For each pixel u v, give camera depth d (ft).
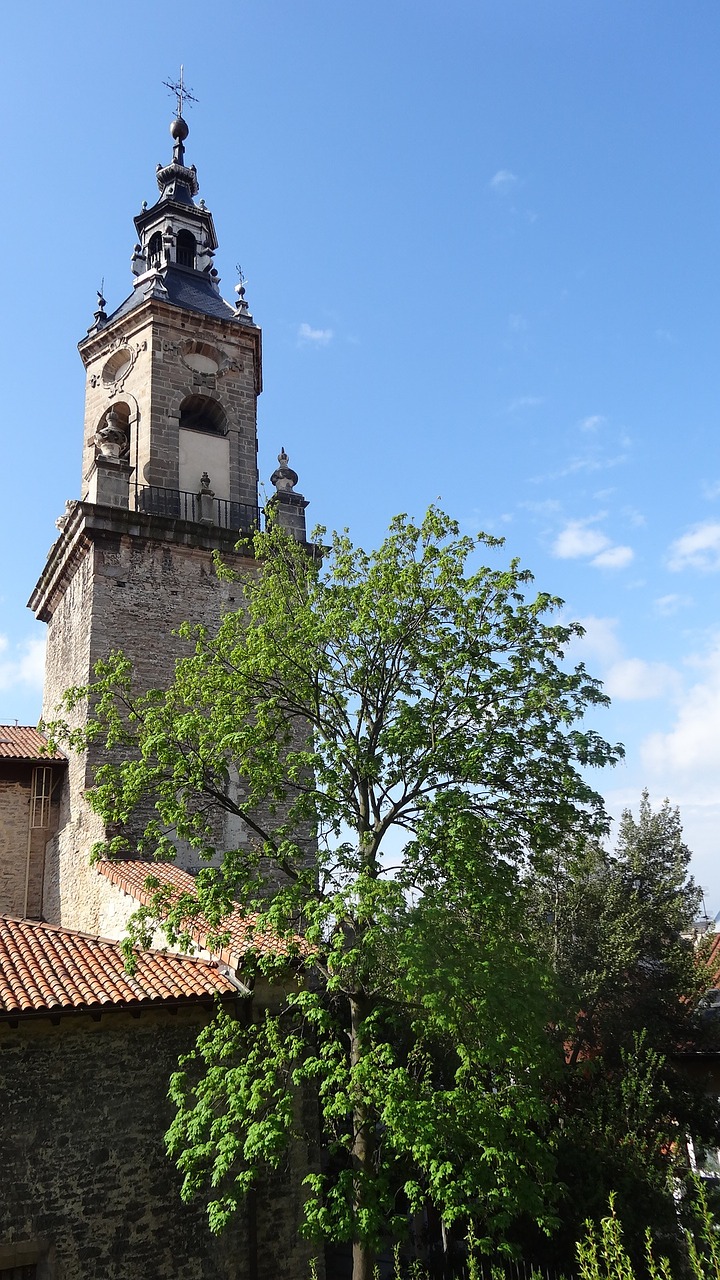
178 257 87.66
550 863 43.70
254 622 55.62
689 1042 64.39
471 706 42.47
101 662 49.60
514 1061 36.01
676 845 70.38
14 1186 37.50
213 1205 35.14
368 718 45.47
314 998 36.06
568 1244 44.37
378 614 45.29
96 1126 39.75
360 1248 36.32
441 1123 34.04
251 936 41.91
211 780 45.52
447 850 39.14
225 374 79.71
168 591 69.92
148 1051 42.01
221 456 77.71
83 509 67.41
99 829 61.00
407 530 47.42
